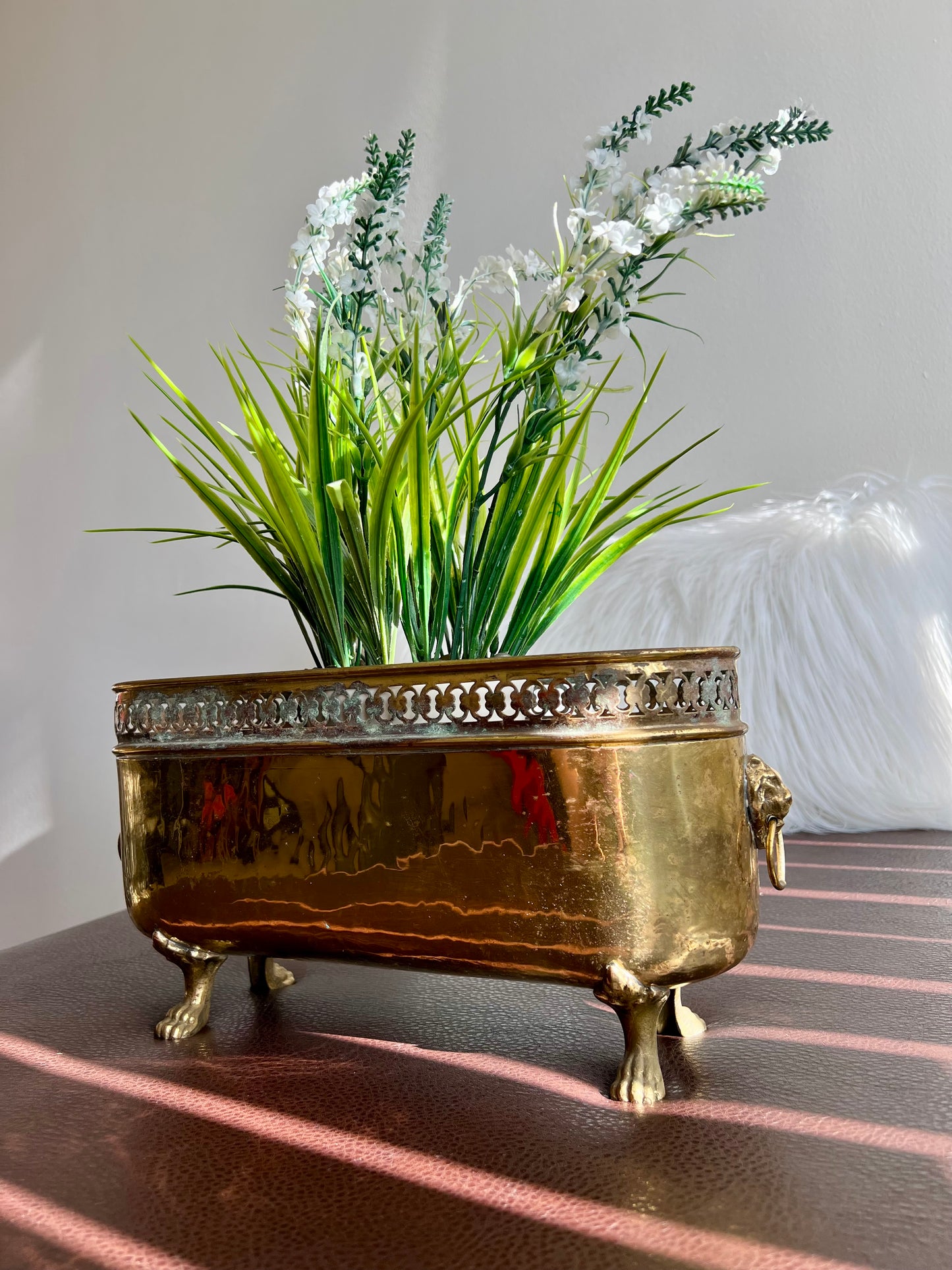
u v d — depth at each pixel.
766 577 1.33
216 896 0.61
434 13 1.94
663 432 1.75
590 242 0.62
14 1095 0.55
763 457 1.69
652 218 0.59
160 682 0.63
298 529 0.61
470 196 1.90
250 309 2.12
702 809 0.52
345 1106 0.51
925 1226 0.37
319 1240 0.38
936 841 1.19
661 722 0.51
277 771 0.59
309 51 2.05
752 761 0.58
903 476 1.61
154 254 2.20
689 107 1.75
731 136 0.63
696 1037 0.60
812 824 1.29
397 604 0.65
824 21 1.66
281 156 2.08
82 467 2.26
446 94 1.92
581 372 0.61
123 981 0.79
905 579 1.29
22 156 2.33
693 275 1.73
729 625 1.32
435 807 0.54
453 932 0.54
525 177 1.86
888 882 0.98
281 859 0.58
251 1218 0.40
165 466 2.19
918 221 1.61
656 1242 0.37
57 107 2.29
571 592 0.65
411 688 0.55
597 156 0.63
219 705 0.61
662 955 0.50
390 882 0.55
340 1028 0.64
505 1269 0.35
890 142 1.62
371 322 0.75
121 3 2.23
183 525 2.17
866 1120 0.46
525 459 0.63
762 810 0.55
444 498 0.66
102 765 2.25
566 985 0.53
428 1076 0.55
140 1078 0.56
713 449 1.72
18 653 2.31
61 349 2.29
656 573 1.39
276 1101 0.52
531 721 0.52
